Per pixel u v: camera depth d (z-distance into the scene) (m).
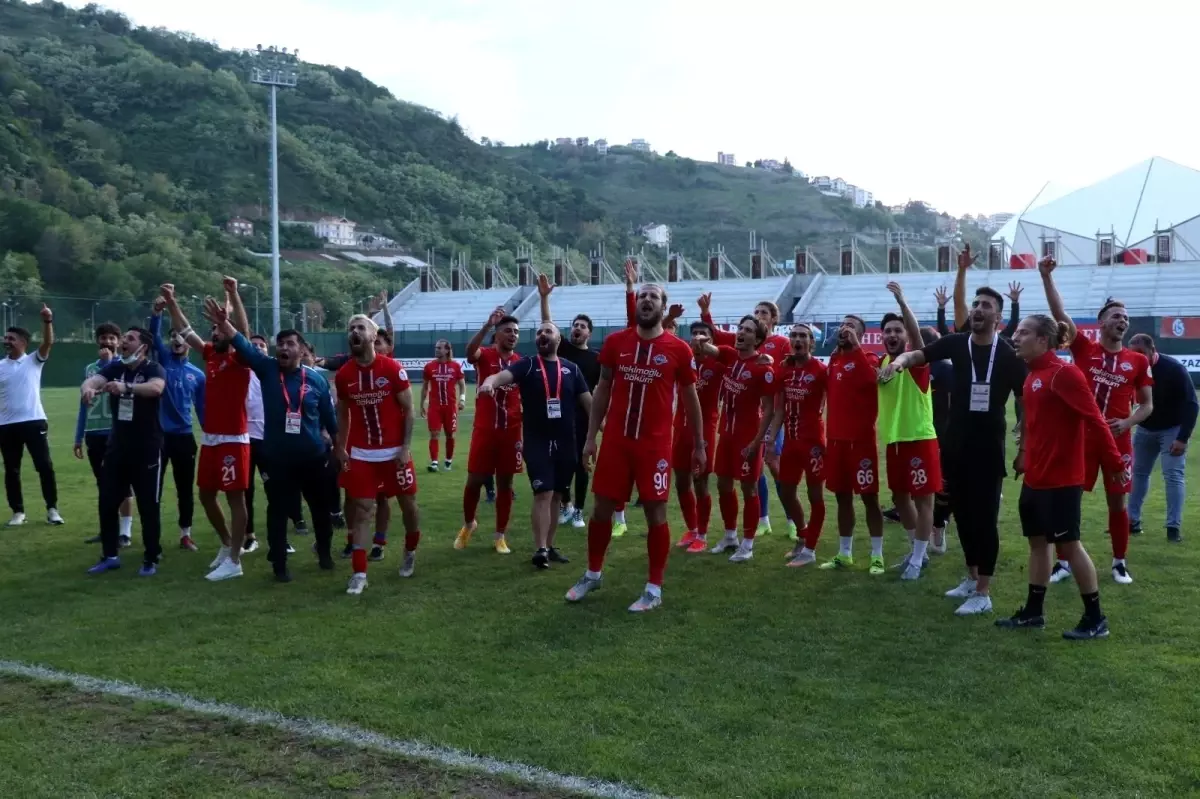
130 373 7.01
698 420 6.14
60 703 4.28
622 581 6.62
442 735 3.88
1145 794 3.33
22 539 8.27
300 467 6.75
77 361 38.47
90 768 3.61
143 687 4.47
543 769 3.56
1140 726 3.91
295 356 6.68
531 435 7.12
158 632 5.39
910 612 5.76
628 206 169.62
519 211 115.25
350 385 6.42
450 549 7.77
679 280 50.47
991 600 5.98
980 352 5.83
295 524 8.59
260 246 80.56
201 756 3.72
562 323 47.84
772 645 5.09
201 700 4.29
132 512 9.61
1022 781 3.44
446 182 113.12
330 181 99.00
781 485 7.20
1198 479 11.44
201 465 6.79
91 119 92.06
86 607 5.97
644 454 5.88
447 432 13.01
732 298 45.56
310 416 6.78
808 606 5.91
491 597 6.19
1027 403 5.36
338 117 117.62
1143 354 7.51
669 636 5.27
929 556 7.41
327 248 86.62
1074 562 5.17
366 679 4.57
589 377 8.73
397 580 6.69
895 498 6.86
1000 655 4.89
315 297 64.62
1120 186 61.12
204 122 96.69
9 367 8.82
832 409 6.84
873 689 4.40
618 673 4.64
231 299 6.84
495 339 8.93
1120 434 6.96
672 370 5.94
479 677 4.59
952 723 3.98
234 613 5.82
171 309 7.71
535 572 6.92
